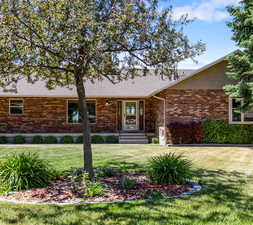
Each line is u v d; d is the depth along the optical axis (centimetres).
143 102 1925
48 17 524
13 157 670
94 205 486
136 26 571
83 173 638
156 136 1777
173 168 644
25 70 650
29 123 1822
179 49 622
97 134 1816
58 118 1844
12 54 552
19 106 1822
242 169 836
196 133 1482
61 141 1753
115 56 624
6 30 518
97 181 634
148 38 599
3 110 1808
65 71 699
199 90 1495
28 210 464
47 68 675
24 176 602
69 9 511
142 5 582
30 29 534
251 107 1347
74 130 1850
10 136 1786
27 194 557
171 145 1473
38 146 1504
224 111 1497
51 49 557
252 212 455
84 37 521
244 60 1289
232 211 459
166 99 1496
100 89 1823
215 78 1498
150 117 1927
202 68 1442
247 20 1247
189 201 511
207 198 530
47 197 538
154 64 644
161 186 614
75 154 1166
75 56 577
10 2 518
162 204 492
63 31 527
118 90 1822
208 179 697
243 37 1340
